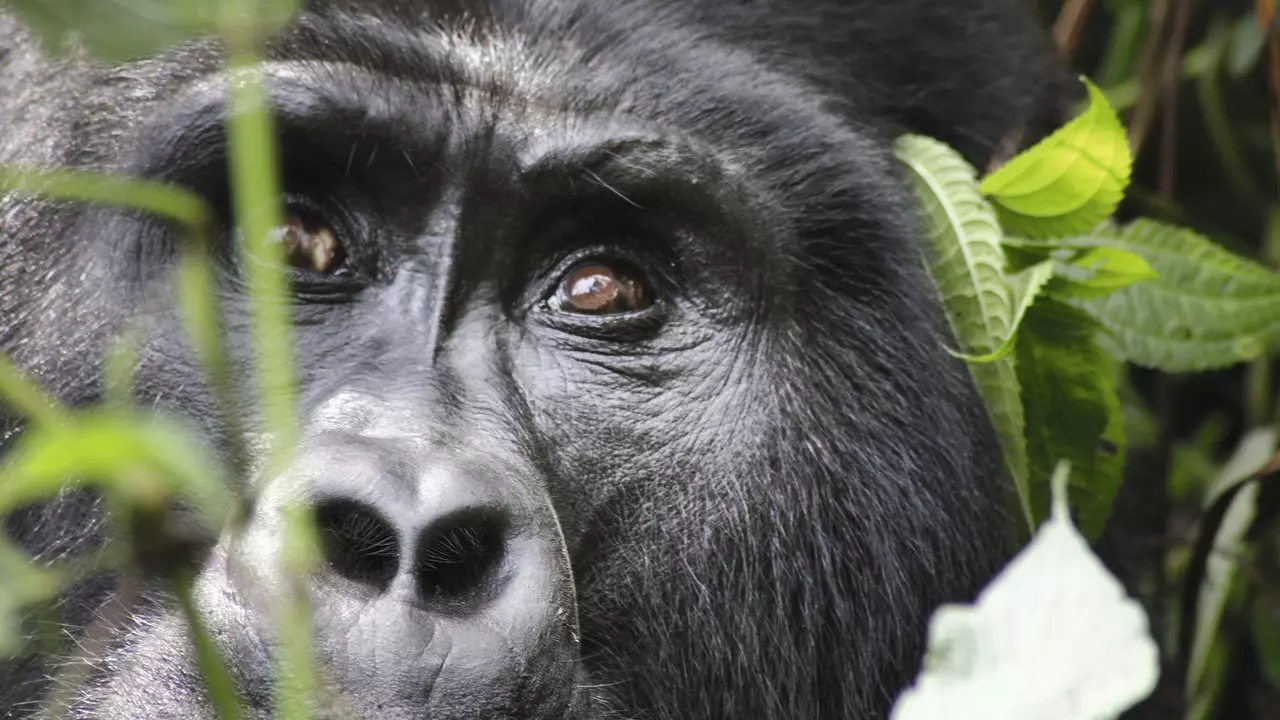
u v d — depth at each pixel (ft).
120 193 9.52
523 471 14.92
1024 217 17.35
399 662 12.98
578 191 16.78
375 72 16.24
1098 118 16.03
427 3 16.74
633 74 17.20
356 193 16.39
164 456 7.48
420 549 13.46
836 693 17.95
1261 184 28.84
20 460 15.31
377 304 16.10
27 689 15.25
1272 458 22.12
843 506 17.67
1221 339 20.45
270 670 12.95
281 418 9.46
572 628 14.37
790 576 17.47
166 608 14.08
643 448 16.81
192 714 13.26
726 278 17.39
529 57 16.93
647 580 16.80
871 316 17.93
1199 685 24.68
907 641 17.99
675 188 17.03
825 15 18.75
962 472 17.81
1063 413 17.90
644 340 17.12
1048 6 26.73
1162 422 25.34
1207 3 27.99
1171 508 26.04
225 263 15.64
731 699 17.39
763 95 17.67
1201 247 20.49
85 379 15.52
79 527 15.24
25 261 16.02
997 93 20.06
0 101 16.71
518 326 16.78
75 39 16.17
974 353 17.94
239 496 14.53
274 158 16.10
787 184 17.61
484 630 13.56
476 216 16.51
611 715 15.23
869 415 17.80
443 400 15.24
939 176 18.20
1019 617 8.79
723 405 17.17
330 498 13.53
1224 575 23.90
